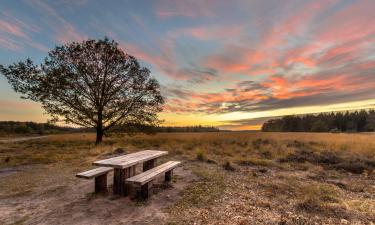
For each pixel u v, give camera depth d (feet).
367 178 25.29
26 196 17.66
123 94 61.21
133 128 63.67
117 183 17.10
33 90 55.52
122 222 12.78
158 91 64.59
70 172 25.90
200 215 13.65
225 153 41.32
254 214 13.85
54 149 49.70
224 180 21.80
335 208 15.01
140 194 16.48
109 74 60.49
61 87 55.62
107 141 66.33
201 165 29.32
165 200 16.16
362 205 15.97
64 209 14.80
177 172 25.16
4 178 23.36
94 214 13.92
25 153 42.91
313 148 50.90
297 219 13.20
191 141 64.59
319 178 24.59
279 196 17.40
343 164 31.22
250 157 36.60
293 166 30.94
